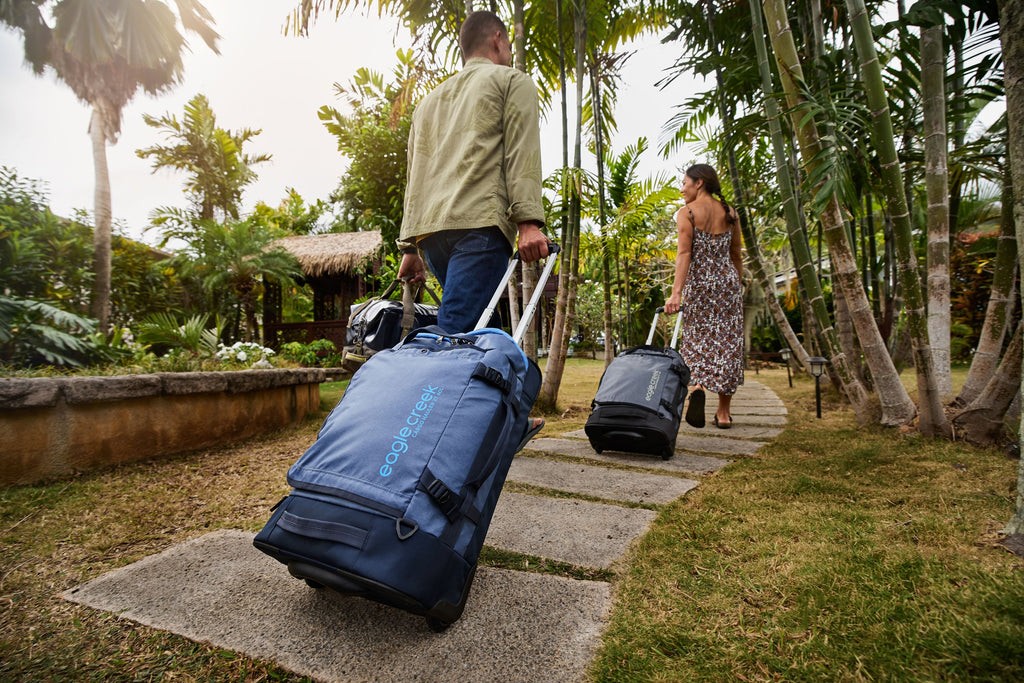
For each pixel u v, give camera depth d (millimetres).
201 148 18047
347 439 1047
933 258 2818
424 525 952
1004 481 1850
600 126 5164
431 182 1657
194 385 3035
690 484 2168
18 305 4293
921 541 1372
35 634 1120
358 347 2711
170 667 1006
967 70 2531
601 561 1438
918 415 2627
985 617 998
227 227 12008
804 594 1154
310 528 932
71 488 2207
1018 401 2512
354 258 11148
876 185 3100
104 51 9711
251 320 12414
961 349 9852
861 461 2258
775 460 2455
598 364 12602
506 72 1631
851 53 3293
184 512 1947
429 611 963
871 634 992
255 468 2664
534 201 1537
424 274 2105
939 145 2719
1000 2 1396
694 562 1379
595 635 1081
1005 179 2459
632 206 6070
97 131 9805
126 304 11188
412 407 1073
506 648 1045
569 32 4527
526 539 1596
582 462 2596
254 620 1163
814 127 2570
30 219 8492
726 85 4000
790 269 10633
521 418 1239
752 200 5188
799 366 7742
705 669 942
